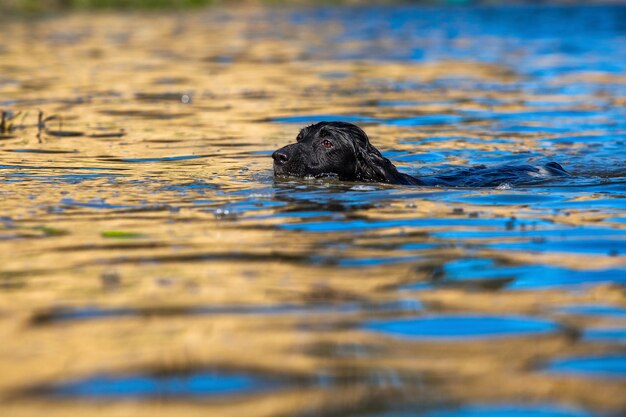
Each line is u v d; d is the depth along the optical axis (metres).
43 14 161.00
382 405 13.43
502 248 22.77
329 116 54.34
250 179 33.88
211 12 181.62
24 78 73.19
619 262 21.45
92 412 13.20
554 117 54.28
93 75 76.31
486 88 69.00
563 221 26.19
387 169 34.00
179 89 67.38
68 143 43.75
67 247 22.42
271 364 14.97
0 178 33.28
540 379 14.45
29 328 16.61
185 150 41.97
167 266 20.70
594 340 16.27
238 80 73.50
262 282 19.45
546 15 174.38
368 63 88.19
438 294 18.88
